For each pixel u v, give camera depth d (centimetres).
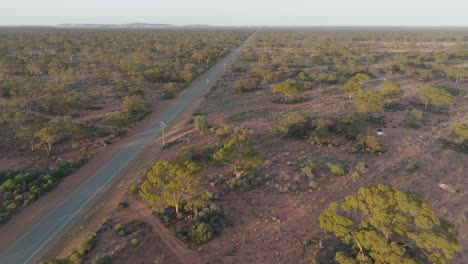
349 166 5328
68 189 4691
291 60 15825
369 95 8025
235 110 8425
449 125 7356
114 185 4816
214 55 16512
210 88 10700
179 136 6631
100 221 3966
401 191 2975
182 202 4222
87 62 15150
